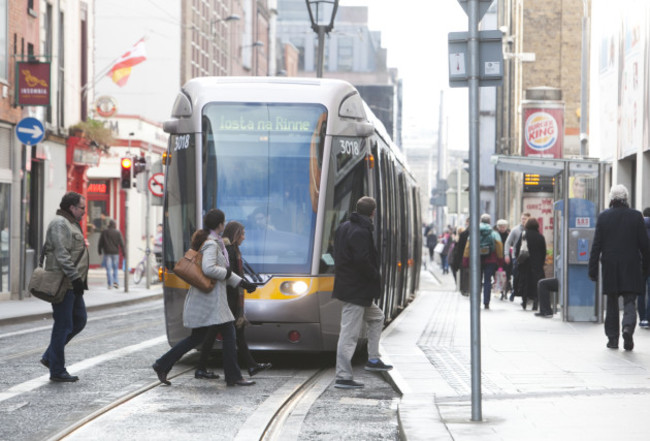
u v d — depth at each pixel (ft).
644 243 55.72
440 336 67.26
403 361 52.95
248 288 49.11
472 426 33.60
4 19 118.32
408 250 99.81
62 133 142.92
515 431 32.60
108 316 91.25
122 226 210.79
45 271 46.50
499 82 34.71
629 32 92.12
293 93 56.18
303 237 54.24
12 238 116.47
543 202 113.39
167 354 46.80
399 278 85.61
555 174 85.76
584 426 33.32
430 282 177.47
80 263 47.01
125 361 55.42
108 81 273.13
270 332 53.31
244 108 55.88
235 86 56.49
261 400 42.60
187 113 56.65
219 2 326.03
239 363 57.67
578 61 169.37
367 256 45.93
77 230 46.98
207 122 55.98
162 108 274.16
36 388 45.11
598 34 107.14
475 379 34.71
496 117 218.18
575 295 78.79
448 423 34.24
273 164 55.21
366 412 39.83
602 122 104.53
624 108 94.07
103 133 152.56
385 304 69.62
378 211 62.90
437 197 211.41
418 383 45.09
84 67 161.89
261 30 413.59
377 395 44.24
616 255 55.47
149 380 48.08
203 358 48.70
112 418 37.83
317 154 55.31
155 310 101.50
